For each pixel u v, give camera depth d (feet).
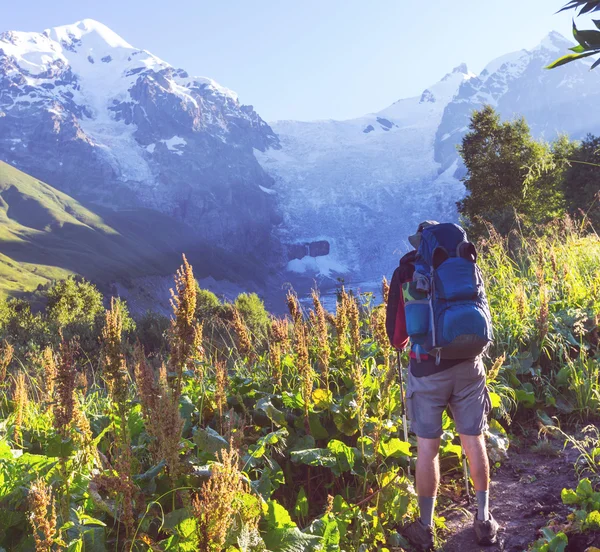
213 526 8.03
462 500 13.58
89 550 8.54
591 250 26.91
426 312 11.28
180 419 10.22
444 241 11.65
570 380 17.95
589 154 113.70
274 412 13.97
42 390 13.41
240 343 17.38
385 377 13.28
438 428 11.68
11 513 8.89
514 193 146.00
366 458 12.94
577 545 10.48
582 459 14.34
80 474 10.06
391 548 11.61
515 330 19.62
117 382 10.53
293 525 9.84
